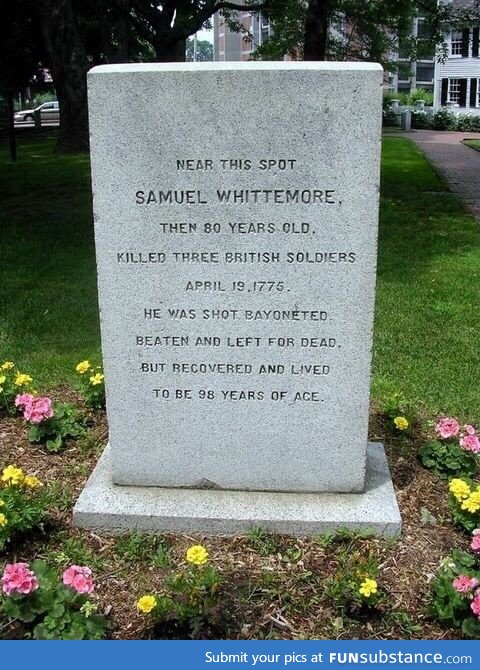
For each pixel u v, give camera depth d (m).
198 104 1.50
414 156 10.36
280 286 1.61
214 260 1.60
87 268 4.04
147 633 1.39
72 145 9.55
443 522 1.72
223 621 1.41
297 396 1.68
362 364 1.64
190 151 1.53
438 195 6.93
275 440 1.71
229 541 1.65
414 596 1.49
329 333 1.63
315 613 1.44
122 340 1.67
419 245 4.73
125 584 1.52
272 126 1.50
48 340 2.93
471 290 3.65
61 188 6.80
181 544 1.64
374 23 8.48
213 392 1.69
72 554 1.60
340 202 1.54
